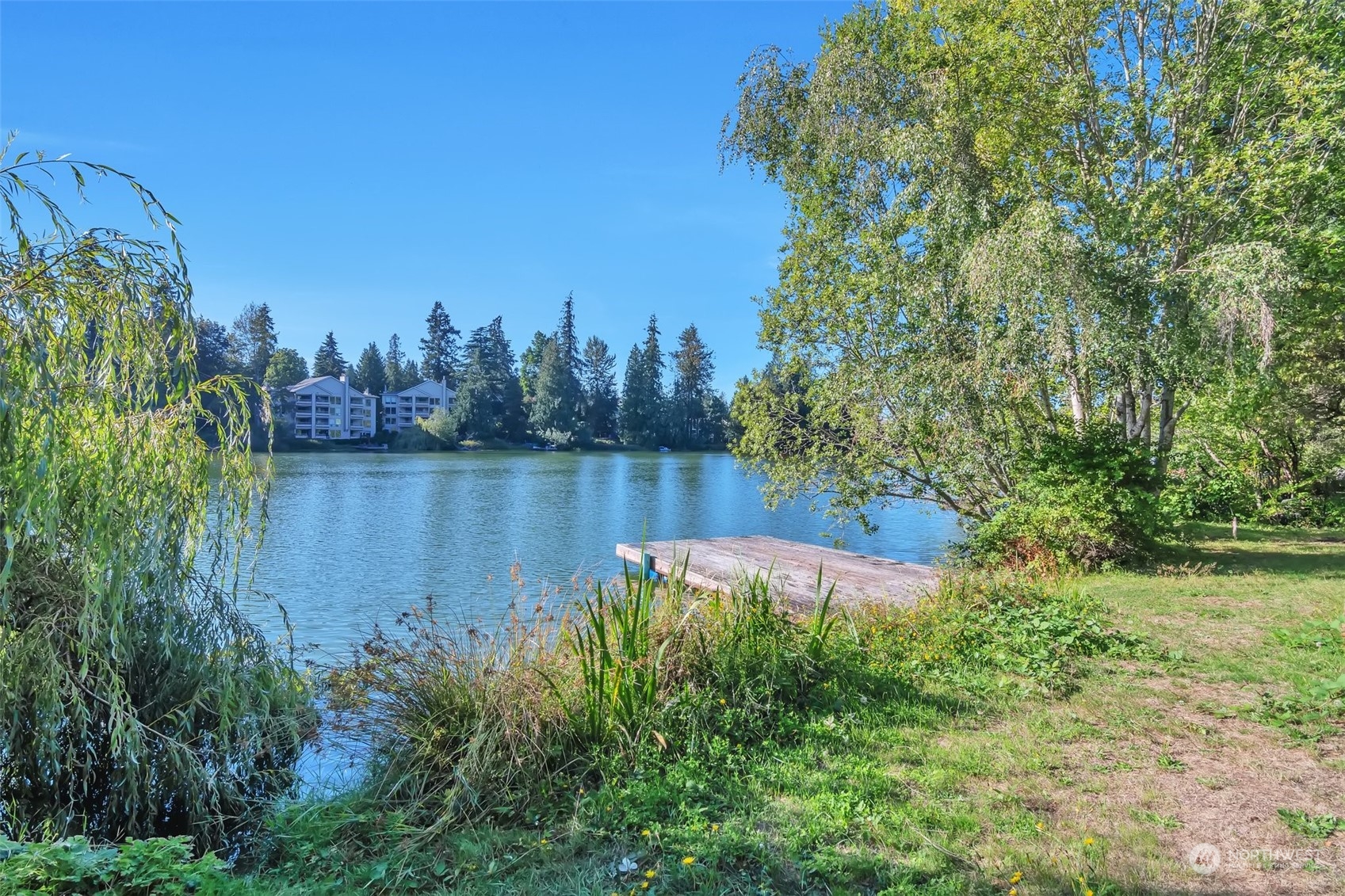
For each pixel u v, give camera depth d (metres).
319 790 3.89
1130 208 10.15
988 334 9.75
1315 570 9.24
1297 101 9.90
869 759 3.74
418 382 108.62
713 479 39.56
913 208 11.77
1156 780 3.48
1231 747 3.84
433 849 3.12
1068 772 3.58
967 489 11.91
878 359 11.90
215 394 4.57
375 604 10.48
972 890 2.62
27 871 2.44
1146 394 11.62
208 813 3.84
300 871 3.08
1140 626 6.29
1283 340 11.69
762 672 4.48
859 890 2.67
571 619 4.97
